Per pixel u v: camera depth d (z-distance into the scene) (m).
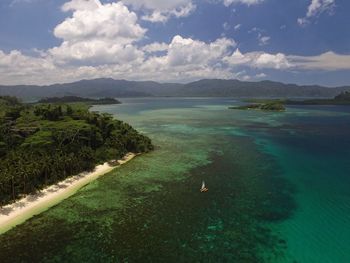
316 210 50.03
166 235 41.97
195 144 102.94
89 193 56.41
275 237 41.66
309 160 81.69
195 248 38.97
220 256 37.38
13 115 108.19
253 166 75.56
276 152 91.19
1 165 59.97
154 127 148.38
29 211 48.53
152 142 106.31
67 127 84.25
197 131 133.62
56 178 60.88
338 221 46.25
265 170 72.19
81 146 78.56
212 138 115.12
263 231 43.25
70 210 49.16
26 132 85.38
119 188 59.22
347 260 36.53
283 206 51.53
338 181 64.25
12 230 42.72
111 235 41.81
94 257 36.94
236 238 41.38
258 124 161.00
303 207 51.19
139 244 39.72
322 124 161.88
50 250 38.28
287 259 36.78
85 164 69.62
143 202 52.66
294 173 69.88
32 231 42.53
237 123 165.62
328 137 118.50
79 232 42.44
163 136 119.62
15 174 53.81
